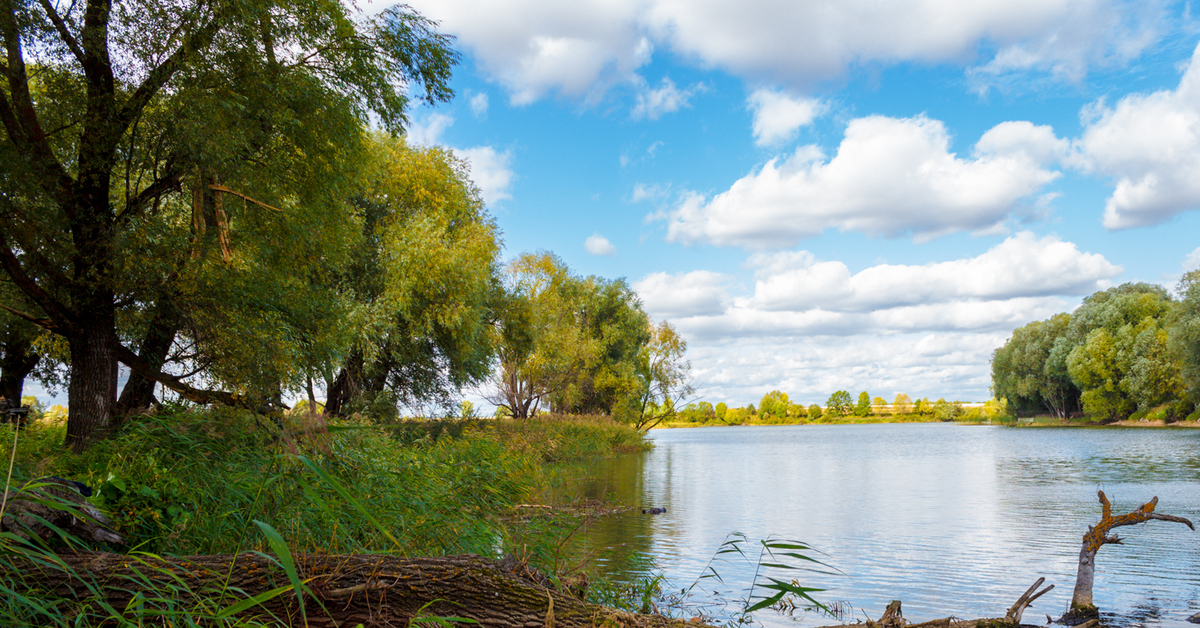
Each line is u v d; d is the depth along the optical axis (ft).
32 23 25.12
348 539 16.31
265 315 33.45
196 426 22.39
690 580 26.12
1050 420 281.95
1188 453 96.99
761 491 59.62
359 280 67.10
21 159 25.45
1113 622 20.66
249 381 28.89
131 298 30.12
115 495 14.67
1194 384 159.33
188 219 35.58
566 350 123.03
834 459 109.50
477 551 20.95
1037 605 23.03
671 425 514.68
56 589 9.57
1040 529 38.88
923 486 64.13
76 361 28.25
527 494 41.34
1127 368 223.71
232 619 9.04
